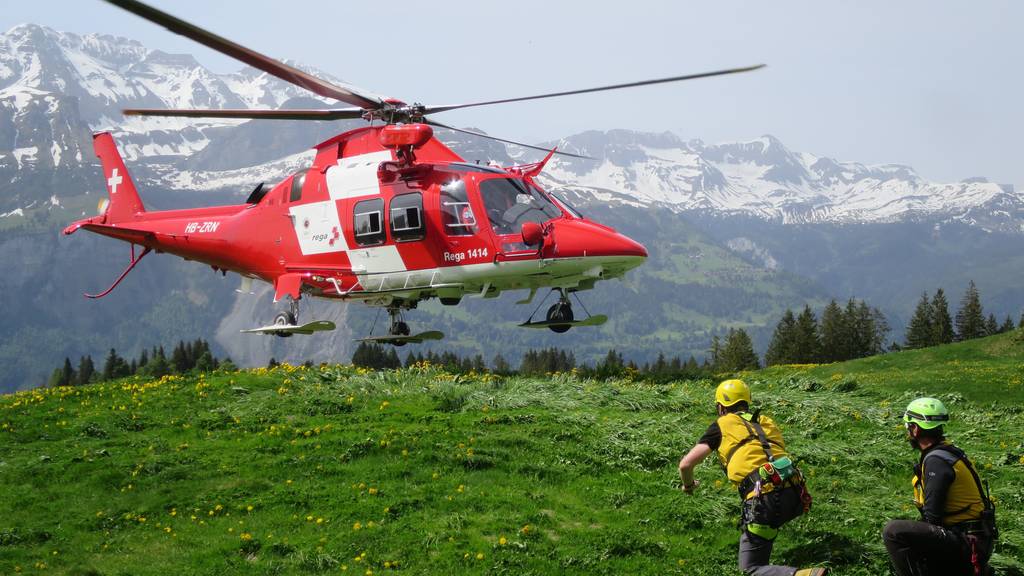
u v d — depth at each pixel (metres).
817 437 15.70
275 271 23.67
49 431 15.81
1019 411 19.62
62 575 10.79
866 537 11.29
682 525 11.81
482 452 13.87
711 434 9.55
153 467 13.82
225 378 18.70
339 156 22.77
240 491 12.89
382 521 11.84
